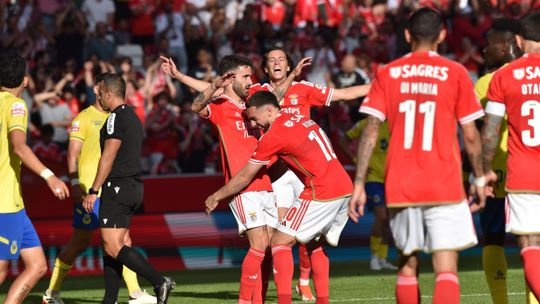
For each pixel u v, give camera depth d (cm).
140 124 2422
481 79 2306
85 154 2730
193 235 3950
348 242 4106
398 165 1748
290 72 2705
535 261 1911
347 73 4812
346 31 5947
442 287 1719
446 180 1728
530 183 1923
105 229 2380
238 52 5491
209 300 2858
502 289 2228
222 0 6084
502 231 2225
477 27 5672
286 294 2208
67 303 2911
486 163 1928
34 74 5112
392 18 6047
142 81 5072
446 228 1733
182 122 4766
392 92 1755
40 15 5547
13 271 3744
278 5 6059
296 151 2202
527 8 6041
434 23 1759
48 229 3806
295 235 2223
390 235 4097
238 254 3984
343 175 2256
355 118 4722
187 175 3966
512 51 2277
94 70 4966
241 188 2250
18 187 2086
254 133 2431
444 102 1734
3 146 2055
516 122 1939
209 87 2350
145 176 3938
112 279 2448
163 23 5694
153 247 3909
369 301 2734
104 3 5731
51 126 4556
